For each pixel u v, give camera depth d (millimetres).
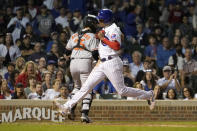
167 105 30672
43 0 53656
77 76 27859
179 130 23250
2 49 44062
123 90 25281
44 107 30031
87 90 25250
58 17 51344
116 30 24781
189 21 56938
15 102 29906
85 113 27484
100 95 34281
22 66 40125
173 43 51125
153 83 36594
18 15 49031
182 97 35750
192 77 43656
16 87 32688
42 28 49312
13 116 29859
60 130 23172
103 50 24938
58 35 48844
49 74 36688
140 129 23594
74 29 50281
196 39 49531
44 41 48781
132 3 56062
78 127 24719
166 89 37688
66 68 40438
